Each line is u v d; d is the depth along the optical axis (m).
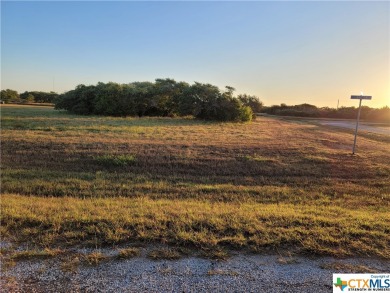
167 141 14.82
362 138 20.98
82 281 3.11
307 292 3.02
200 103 31.69
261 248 3.87
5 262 3.43
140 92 35.50
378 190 8.41
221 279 3.19
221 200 7.10
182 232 4.19
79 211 5.21
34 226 4.46
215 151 12.79
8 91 94.50
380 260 3.66
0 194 6.98
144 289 3.00
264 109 73.12
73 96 37.28
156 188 7.99
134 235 4.16
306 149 13.86
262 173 10.12
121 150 12.22
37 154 11.50
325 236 4.20
